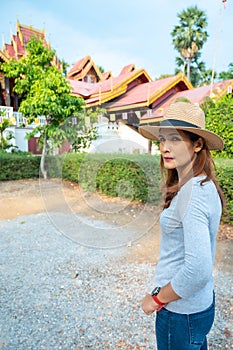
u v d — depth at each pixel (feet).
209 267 2.33
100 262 9.14
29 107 23.49
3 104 48.01
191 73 94.17
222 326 5.90
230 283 7.62
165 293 2.62
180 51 89.76
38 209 16.39
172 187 2.72
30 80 24.99
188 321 2.83
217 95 28.12
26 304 6.88
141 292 7.33
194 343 2.89
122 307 6.72
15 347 5.46
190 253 2.35
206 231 2.37
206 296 2.90
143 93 37.06
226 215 12.26
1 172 26.04
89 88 42.39
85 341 5.60
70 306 6.79
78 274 8.38
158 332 3.07
